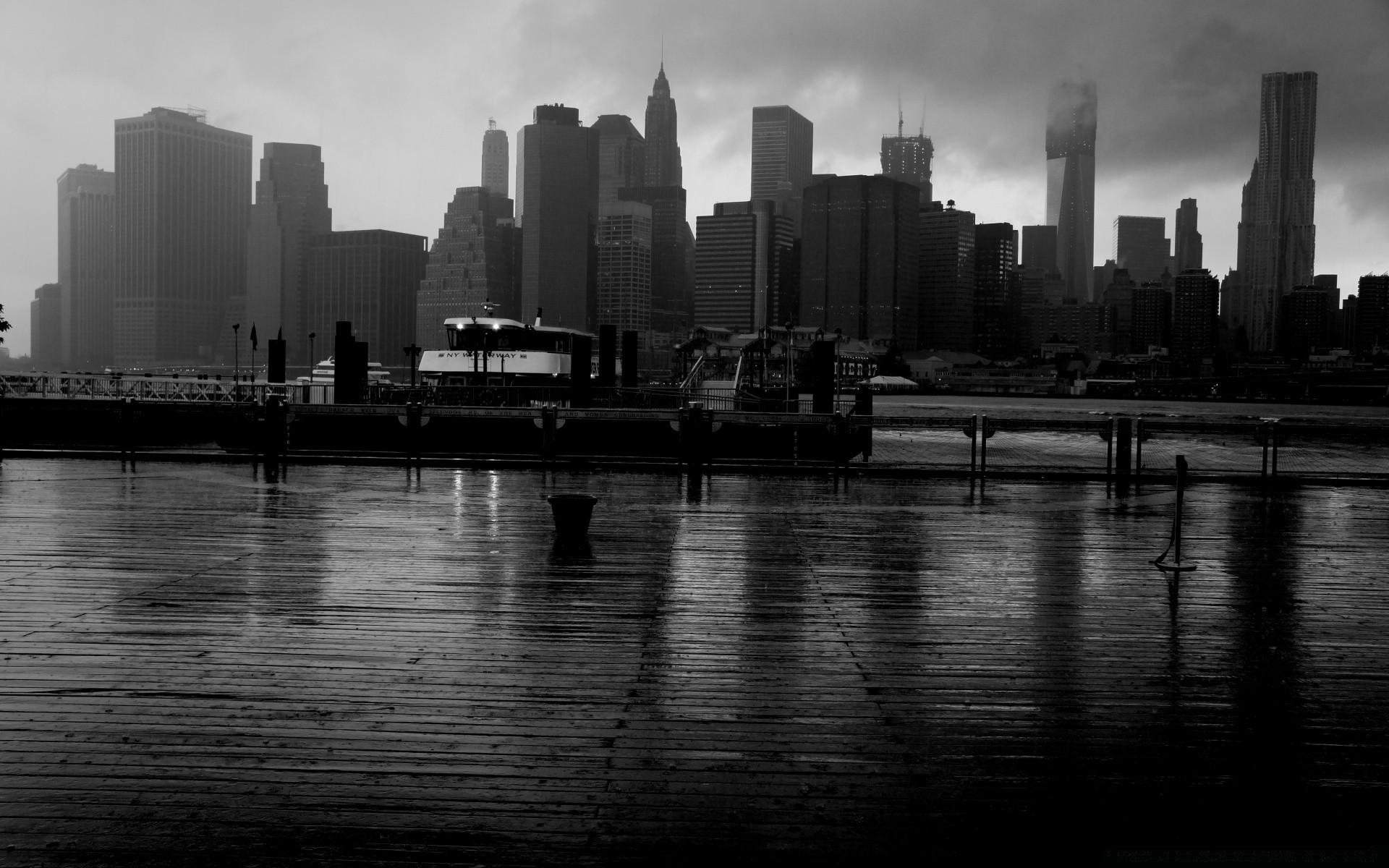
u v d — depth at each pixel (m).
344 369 35.34
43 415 27.05
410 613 9.52
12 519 14.76
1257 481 22.16
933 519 16.12
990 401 188.00
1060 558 12.88
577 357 37.72
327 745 6.23
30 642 8.30
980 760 6.20
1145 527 15.55
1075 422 21.78
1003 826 5.39
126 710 6.76
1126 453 21.77
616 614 9.62
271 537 13.51
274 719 6.64
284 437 23.62
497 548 13.02
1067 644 8.82
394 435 27.45
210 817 5.30
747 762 6.10
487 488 19.47
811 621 9.47
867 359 127.88
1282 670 8.12
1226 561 12.83
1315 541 14.47
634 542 13.62
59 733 6.33
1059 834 5.32
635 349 47.50
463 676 7.61
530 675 7.68
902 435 40.16
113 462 23.19
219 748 6.15
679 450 26.45
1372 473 23.50
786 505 17.66
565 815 5.39
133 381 41.72
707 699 7.20
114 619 9.08
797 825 5.34
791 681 7.66
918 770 6.04
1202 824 5.45
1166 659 8.40
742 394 47.34
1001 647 8.70
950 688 7.55
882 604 10.22
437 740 6.34
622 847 5.08
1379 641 9.03
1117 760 6.23
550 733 6.50
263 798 5.52
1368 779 6.02
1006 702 7.25
